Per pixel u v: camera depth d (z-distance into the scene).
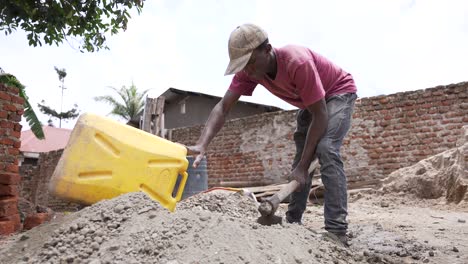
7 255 2.09
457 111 7.38
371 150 8.15
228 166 10.59
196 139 11.49
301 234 2.46
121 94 27.48
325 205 2.80
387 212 5.23
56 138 21.31
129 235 2.00
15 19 5.06
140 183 2.50
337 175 2.74
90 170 2.40
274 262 1.90
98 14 5.40
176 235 1.97
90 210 2.27
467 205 5.52
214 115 3.18
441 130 7.50
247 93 3.21
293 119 9.52
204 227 2.03
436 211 5.29
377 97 8.22
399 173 6.92
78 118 2.46
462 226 3.97
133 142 2.52
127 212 2.19
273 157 9.76
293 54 2.62
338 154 2.78
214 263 1.78
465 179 5.79
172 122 17.11
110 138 2.45
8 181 4.08
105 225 2.13
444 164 6.38
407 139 7.82
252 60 2.59
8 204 3.98
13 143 4.46
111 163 2.45
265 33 2.58
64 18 5.02
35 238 2.21
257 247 1.98
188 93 16.52
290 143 9.51
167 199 2.58
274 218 2.46
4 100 4.40
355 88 3.02
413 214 4.95
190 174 4.35
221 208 3.44
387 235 3.31
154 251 1.86
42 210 5.09
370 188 7.34
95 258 1.89
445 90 7.54
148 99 8.36
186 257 1.81
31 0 4.78
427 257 2.67
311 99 2.61
